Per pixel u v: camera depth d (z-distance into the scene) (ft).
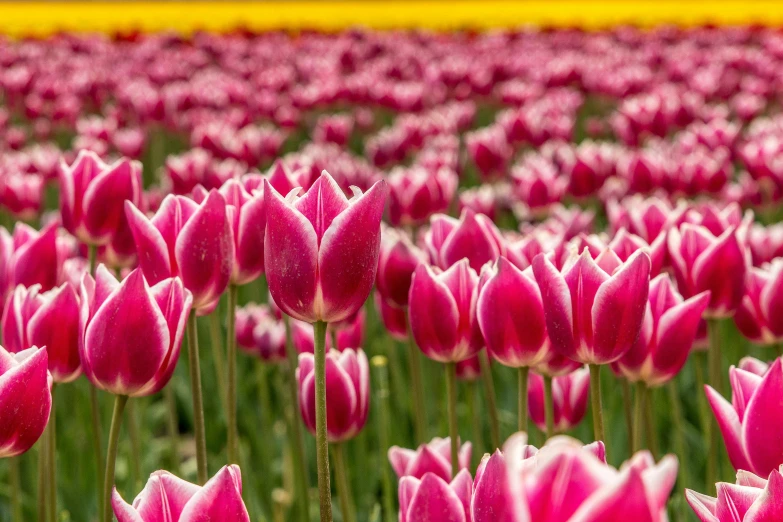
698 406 17.54
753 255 12.08
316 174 15.89
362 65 43.27
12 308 8.20
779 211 25.34
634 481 3.18
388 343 16.02
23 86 36.09
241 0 91.56
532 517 3.37
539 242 9.52
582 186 19.62
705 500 5.48
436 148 23.12
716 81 34.83
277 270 6.09
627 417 9.55
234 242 8.72
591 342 6.85
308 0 92.84
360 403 9.25
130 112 34.53
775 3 85.05
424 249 10.52
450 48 50.26
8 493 15.34
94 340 6.75
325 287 6.02
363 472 15.11
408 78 39.65
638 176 18.39
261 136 24.14
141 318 6.68
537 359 7.61
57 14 87.66
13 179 19.63
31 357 6.44
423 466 7.12
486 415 16.40
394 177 15.89
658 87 34.01
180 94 31.76
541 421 9.86
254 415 18.47
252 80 38.47
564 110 31.37
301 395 9.39
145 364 6.77
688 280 9.62
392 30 72.49
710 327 10.45
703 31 54.80
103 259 12.53
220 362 12.94
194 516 5.08
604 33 56.59
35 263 9.84
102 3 90.12
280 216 5.99
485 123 42.57
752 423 6.57
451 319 8.08
